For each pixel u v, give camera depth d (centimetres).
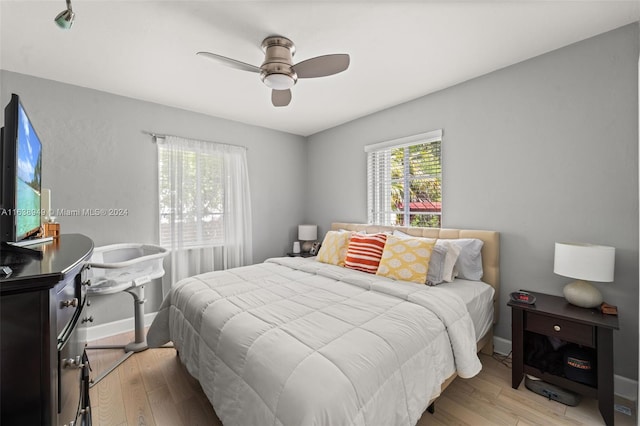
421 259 223
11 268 81
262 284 219
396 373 122
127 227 289
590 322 162
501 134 238
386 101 307
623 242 184
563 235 208
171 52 208
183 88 270
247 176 378
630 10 166
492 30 184
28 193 120
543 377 182
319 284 220
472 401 178
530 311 186
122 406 176
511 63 228
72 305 97
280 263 295
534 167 221
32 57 213
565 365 179
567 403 173
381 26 179
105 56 212
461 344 161
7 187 99
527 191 225
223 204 357
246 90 274
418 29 183
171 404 178
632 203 181
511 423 159
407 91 281
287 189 430
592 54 194
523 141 226
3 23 172
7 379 71
